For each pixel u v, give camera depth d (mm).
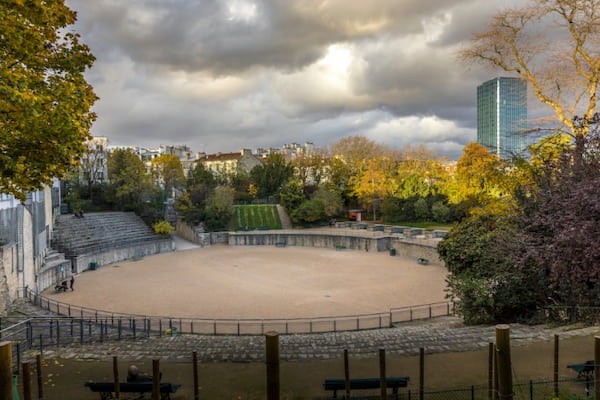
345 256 54094
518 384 10711
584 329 15805
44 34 12805
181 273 44531
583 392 10289
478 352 14250
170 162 102125
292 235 65062
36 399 11312
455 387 11359
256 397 11242
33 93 11828
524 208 18438
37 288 36938
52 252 45656
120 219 65688
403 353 14500
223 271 45406
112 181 74625
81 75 14141
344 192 84562
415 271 43500
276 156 96188
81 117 13727
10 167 12484
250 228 74125
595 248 13281
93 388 10781
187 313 29297
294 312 29219
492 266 20891
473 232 23516
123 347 17406
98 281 40719
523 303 20016
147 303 32156
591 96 21047
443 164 80688
